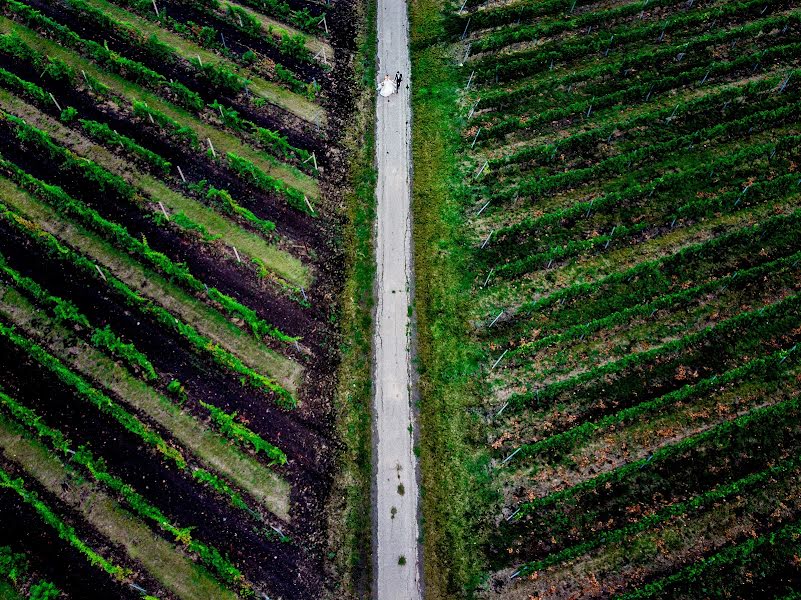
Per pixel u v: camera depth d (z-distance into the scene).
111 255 31.00
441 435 27.42
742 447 26.97
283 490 25.94
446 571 24.58
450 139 36.16
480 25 40.66
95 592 23.72
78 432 26.62
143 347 28.70
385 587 24.25
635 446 27.03
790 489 25.98
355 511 25.67
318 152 35.19
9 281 30.02
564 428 27.55
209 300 30.08
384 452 26.97
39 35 38.38
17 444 26.30
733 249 32.00
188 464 26.22
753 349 29.30
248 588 24.02
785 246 32.03
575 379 28.09
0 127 34.75
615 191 33.91
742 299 30.52
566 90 37.84
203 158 34.34
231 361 28.03
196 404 27.50
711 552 24.80
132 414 27.14
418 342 29.69
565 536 25.22
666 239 32.41
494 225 33.09
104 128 33.94
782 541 24.81
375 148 35.69
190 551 24.56
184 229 31.98
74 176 33.25
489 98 36.75
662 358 29.06
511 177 34.72
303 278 31.11
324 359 29.06
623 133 36.03
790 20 40.19
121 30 38.97
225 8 40.44
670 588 24.03
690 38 39.91
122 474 25.86
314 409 27.83
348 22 40.88
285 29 40.12
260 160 34.56
